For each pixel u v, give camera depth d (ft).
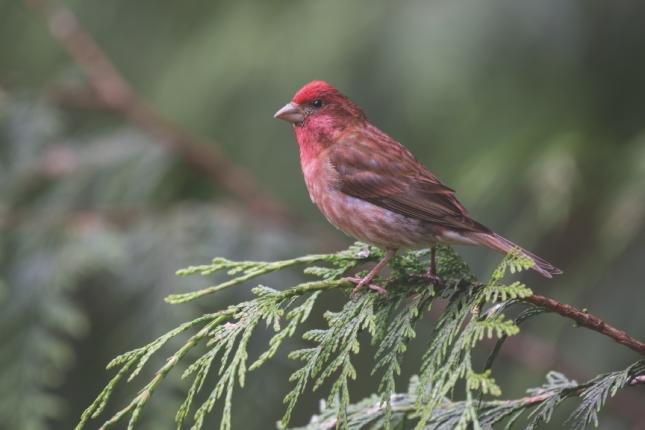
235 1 44.16
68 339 41.55
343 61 41.34
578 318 19.42
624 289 35.42
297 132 31.60
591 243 35.22
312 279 39.17
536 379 36.09
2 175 40.91
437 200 27.73
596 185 34.71
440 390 17.87
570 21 38.58
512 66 39.22
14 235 38.58
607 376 19.65
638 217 32.76
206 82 43.70
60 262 37.58
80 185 40.96
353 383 41.06
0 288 36.99
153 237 39.19
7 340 36.24
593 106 37.70
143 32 46.03
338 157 29.63
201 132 43.93
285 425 19.02
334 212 29.71
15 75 44.55
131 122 42.91
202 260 38.52
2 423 34.99
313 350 19.86
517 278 36.55
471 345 17.98
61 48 47.34
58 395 41.45
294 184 43.73
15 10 47.65
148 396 18.29
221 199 43.14
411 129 40.40
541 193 34.83
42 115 41.98
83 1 46.78
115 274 38.47
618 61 38.14
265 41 42.78
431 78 39.63
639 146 34.63
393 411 22.02
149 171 41.88
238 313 19.76
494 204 38.11
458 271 21.86
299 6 42.78
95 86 43.04
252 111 43.50
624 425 34.99
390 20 41.06
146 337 37.06
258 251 39.45
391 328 20.33
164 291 37.83
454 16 40.01
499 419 20.21
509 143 37.37
